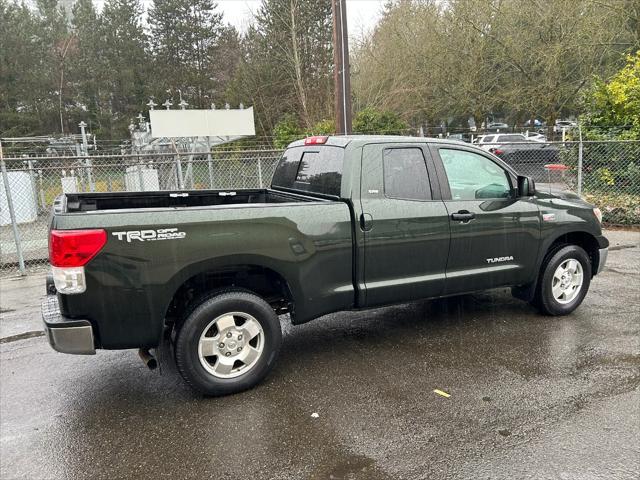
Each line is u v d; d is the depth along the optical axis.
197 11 43.56
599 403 3.45
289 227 3.77
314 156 4.62
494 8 20.41
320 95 24.53
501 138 22.64
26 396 3.82
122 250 3.28
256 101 29.66
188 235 3.44
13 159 7.61
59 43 43.19
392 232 4.18
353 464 2.87
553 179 12.31
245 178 12.65
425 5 23.73
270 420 3.36
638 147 10.29
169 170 13.52
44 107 41.31
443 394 3.64
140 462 2.95
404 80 23.44
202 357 3.61
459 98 23.59
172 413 3.50
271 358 3.84
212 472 2.83
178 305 3.82
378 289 4.18
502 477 2.72
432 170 4.44
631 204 10.11
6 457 3.04
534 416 3.31
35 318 5.75
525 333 4.77
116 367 4.33
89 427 3.36
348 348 4.55
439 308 5.61
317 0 26.33
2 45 39.31
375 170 4.17
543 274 5.06
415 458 2.91
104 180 15.01
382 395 3.65
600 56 18.92
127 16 43.28
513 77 21.44
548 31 18.89
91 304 3.26
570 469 2.77
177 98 42.19
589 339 4.58
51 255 3.23
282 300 4.10
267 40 28.81
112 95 43.16
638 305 5.53
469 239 4.55
